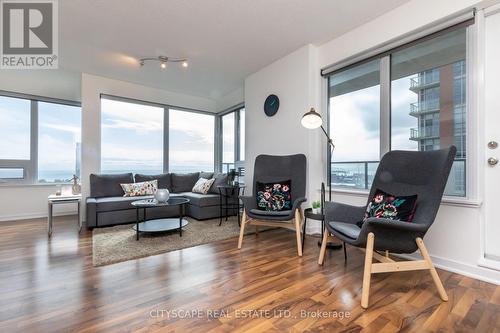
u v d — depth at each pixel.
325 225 2.16
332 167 3.12
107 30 2.70
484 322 1.35
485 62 1.93
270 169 3.11
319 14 2.46
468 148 1.93
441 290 1.58
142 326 1.32
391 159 2.14
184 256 2.34
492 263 1.80
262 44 3.06
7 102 3.97
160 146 4.97
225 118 5.47
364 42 2.63
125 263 2.16
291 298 1.60
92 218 3.38
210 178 4.70
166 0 2.23
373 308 1.49
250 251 2.48
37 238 2.90
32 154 4.16
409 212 1.77
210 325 1.33
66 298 1.59
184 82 4.41
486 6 1.89
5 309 1.46
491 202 1.90
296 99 3.23
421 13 2.19
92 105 4.04
